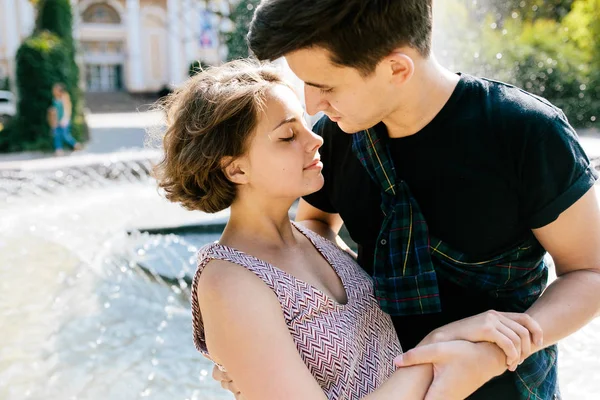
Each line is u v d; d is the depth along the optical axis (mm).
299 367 1043
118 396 2486
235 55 7957
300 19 1028
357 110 1138
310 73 1098
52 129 11188
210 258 1132
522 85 10680
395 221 1253
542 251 1262
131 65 33531
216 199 1229
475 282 1247
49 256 4062
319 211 1558
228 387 1235
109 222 4875
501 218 1192
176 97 1262
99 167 6809
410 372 1055
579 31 11453
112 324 3088
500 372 1077
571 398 2117
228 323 1067
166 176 1263
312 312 1131
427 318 1303
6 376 2619
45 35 11953
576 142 1139
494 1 12961
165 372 2652
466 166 1188
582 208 1129
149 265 3557
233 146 1168
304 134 1204
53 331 3021
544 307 1142
